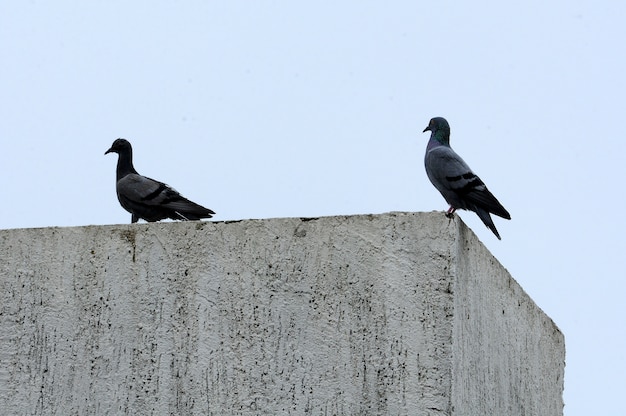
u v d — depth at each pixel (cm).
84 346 1089
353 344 1029
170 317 1080
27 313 1109
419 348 1011
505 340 1170
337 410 1016
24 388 1088
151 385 1064
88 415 1069
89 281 1108
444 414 987
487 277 1131
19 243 1130
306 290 1057
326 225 1070
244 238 1085
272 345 1049
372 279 1042
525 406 1212
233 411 1039
